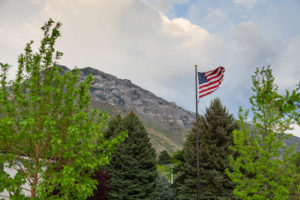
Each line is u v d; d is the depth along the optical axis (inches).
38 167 274.1
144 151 923.4
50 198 261.3
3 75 265.1
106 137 961.5
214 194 790.5
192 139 928.9
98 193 535.5
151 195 874.8
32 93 271.3
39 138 262.8
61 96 273.0
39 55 275.4
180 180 909.2
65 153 259.4
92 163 274.4
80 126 265.3
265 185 494.0
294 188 573.6
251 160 517.0
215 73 646.5
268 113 508.1
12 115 253.3
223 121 887.7
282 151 496.7
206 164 828.6
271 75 532.4
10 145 256.2
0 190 236.4
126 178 858.8
